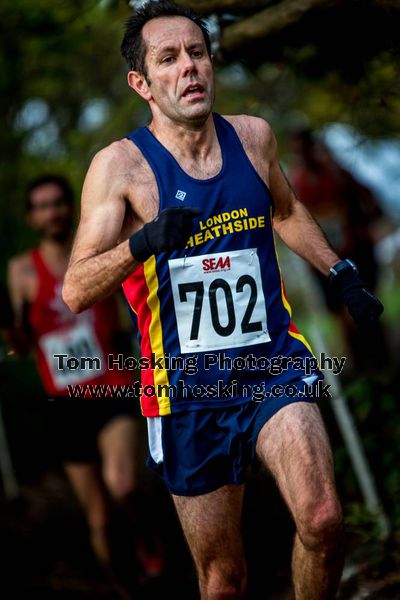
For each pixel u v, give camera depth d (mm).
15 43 20547
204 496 10094
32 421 22531
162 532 19062
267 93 20953
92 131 24984
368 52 13633
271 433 9336
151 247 8812
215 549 10164
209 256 9703
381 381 15164
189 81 9602
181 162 9734
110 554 15516
